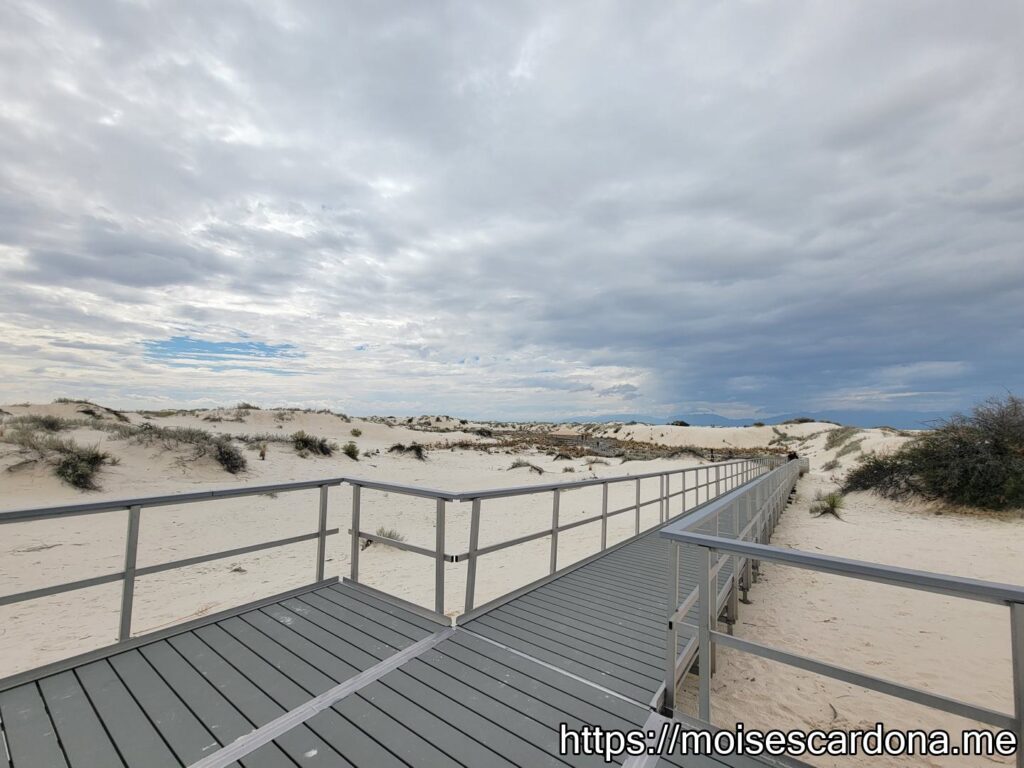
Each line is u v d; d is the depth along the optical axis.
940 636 5.46
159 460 15.50
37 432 16.30
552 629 3.85
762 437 62.50
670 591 2.70
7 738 2.35
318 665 3.13
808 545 9.84
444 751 2.35
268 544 4.03
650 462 29.36
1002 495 12.55
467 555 3.98
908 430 35.12
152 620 5.55
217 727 2.47
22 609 5.77
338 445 25.75
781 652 2.17
